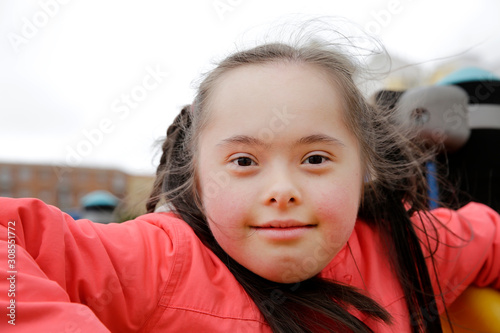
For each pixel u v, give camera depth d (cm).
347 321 63
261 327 63
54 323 47
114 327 59
